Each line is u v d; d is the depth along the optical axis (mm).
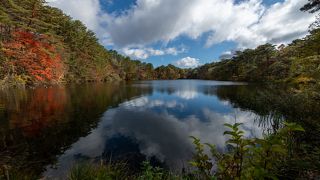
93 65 62875
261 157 1870
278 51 61656
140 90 34094
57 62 40125
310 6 12445
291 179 3086
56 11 41688
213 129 11234
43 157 7137
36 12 34062
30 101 18562
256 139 1883
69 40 52344
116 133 10125
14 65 30078
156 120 13000
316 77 13219
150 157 7496
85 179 3924
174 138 9641
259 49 73562
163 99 22891
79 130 10375
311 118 8320
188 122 12656
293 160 3527
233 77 87438
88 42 60094
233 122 12711
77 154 7527
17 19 31156
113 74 81625
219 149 8273
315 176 3096
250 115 14617
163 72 129500
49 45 37156
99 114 14133
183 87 43000
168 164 6926
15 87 29844
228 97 24484
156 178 3711
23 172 5750
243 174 1916
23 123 11211
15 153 7371
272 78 44344
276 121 10375
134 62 119375
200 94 28203
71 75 50219
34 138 8969
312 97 11367
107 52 87562
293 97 13211
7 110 14516
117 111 15523
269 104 14891
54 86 37719
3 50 27578
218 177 2340
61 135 9516
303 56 14180
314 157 3617
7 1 28266
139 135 9930
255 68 65812
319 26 12156
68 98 21250
